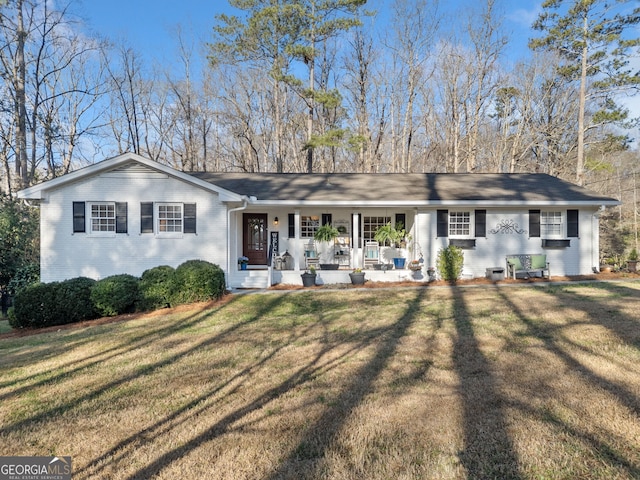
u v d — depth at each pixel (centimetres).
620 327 589
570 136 2528
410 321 695
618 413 322
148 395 399
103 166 1058
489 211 1241
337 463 268
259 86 2630
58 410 369
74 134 2144
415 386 397
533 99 2586
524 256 1226
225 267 1123
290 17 1970
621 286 1035
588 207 1254
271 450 287
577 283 1105
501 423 314
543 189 1299
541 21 1933
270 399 379
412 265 1204
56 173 2156
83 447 301
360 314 774
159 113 2683
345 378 428
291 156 2834
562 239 1242
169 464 272
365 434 305
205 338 627
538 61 2497
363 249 1339
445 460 267
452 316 722
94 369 490
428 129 2850
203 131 2717
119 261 1089
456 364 460
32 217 1483
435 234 1230
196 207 1113
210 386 418
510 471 253
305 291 1073
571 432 296
